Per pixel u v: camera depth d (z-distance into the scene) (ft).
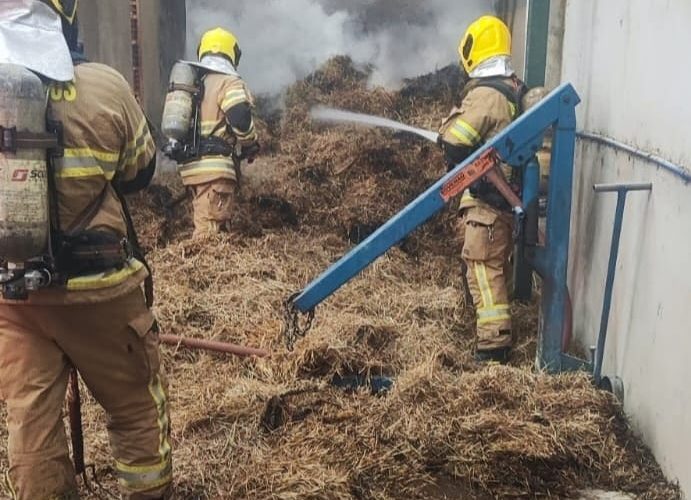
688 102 10.35
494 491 11.25
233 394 13.19
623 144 13.26
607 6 14.57
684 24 10.59
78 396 10.10
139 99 25.27
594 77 15.42
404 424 12.21
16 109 7.75
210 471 11.34
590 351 14.62
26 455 8.61
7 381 8.66
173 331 16.01
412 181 24.56
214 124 20.48
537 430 11.94
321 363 14.05
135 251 9.32
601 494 11.10
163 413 9.68
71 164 8.36
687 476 10.18
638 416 12.18
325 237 22.36
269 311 16.98
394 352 14.96
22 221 7.84
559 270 13.91
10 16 8.23
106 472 11.30
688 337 10.19
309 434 12.08
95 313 8.70
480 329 15.17
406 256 21.01
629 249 12.80
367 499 10.97
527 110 14.35
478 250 15.16
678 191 10.62
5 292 8.24
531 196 13.94
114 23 24.63
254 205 23.54
